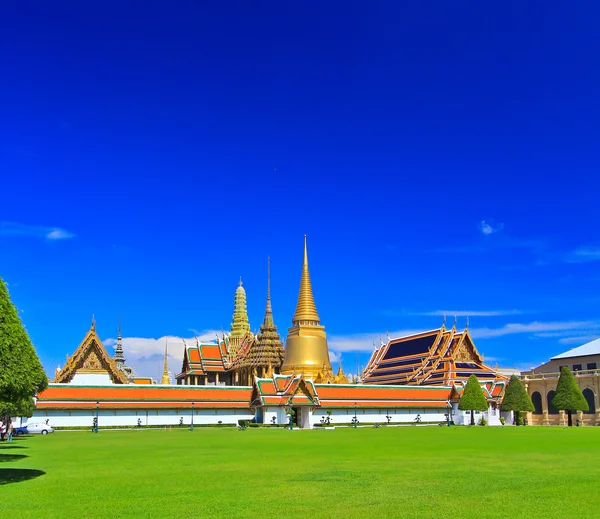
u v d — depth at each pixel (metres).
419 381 140.12
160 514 22.64
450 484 29.67
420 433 83.12
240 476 33.06
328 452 49.06
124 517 22.17
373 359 163.62
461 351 139.50
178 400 107.62
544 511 22.84
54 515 22.58
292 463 40.00
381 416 117.38
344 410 114.12
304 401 105.31
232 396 112.56
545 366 142.75
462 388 125.06
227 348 160.25
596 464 38.88
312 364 148.00
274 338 153.12
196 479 31.91
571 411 117.38
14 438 73.69
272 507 23.89
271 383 107.44
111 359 114.88
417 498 25.72
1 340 31.28
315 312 153.00
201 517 22.08
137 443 62.28
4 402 31.81
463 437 71.88
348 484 29.84
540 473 33.94
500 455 45.84
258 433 85.19
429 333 148.25
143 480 31.59
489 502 24.70
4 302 32.12
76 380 112.00
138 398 105.12
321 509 23.45
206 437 74.12
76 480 31.72
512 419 127.44
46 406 97.62
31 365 33.31
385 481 30.83
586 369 133.62
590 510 23.02
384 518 21.73
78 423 100.00
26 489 28.59
